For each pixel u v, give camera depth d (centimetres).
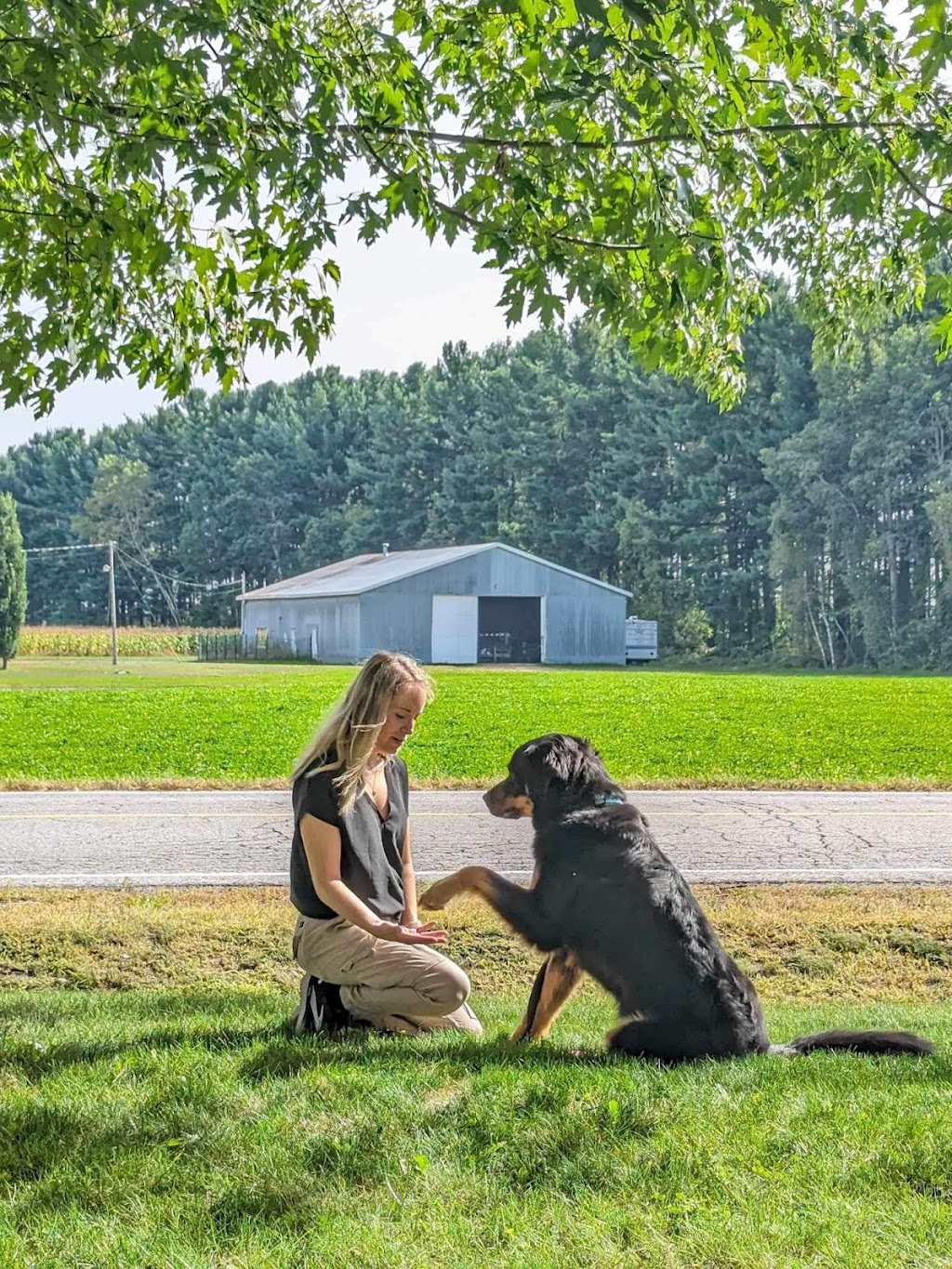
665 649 6825
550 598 5438
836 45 609
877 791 1505
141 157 523
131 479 10494
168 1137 357
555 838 454
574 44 487
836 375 6094
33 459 12056
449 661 5269
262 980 709
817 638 6200
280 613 6234
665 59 502
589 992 720
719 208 571
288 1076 413
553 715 2508
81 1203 314
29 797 1391
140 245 589
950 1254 281
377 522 9075
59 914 791
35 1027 531
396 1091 387
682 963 430
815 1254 280
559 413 8012
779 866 1014
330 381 11206
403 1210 306
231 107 522
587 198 566
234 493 10025
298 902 482
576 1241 288
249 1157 338
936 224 612
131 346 730
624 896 438
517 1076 404
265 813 1266
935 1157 336
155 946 741
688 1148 341
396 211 571
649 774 1638
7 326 673
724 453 7031
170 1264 278
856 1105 380
